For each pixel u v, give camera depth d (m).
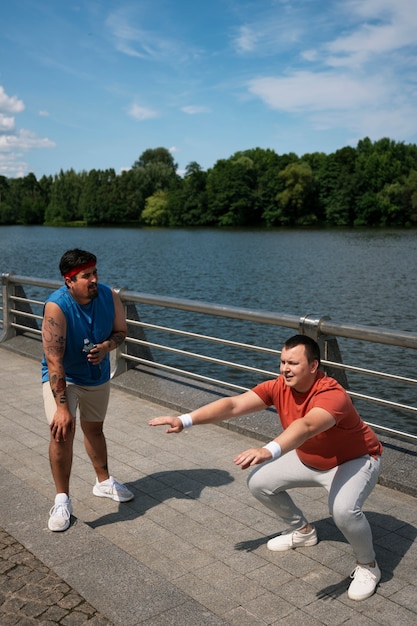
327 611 3.00
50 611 2.89
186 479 4.61
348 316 26.67
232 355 17.81
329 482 3.24
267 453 2.84
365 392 13.88
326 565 3.40
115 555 3.32
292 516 3.52
